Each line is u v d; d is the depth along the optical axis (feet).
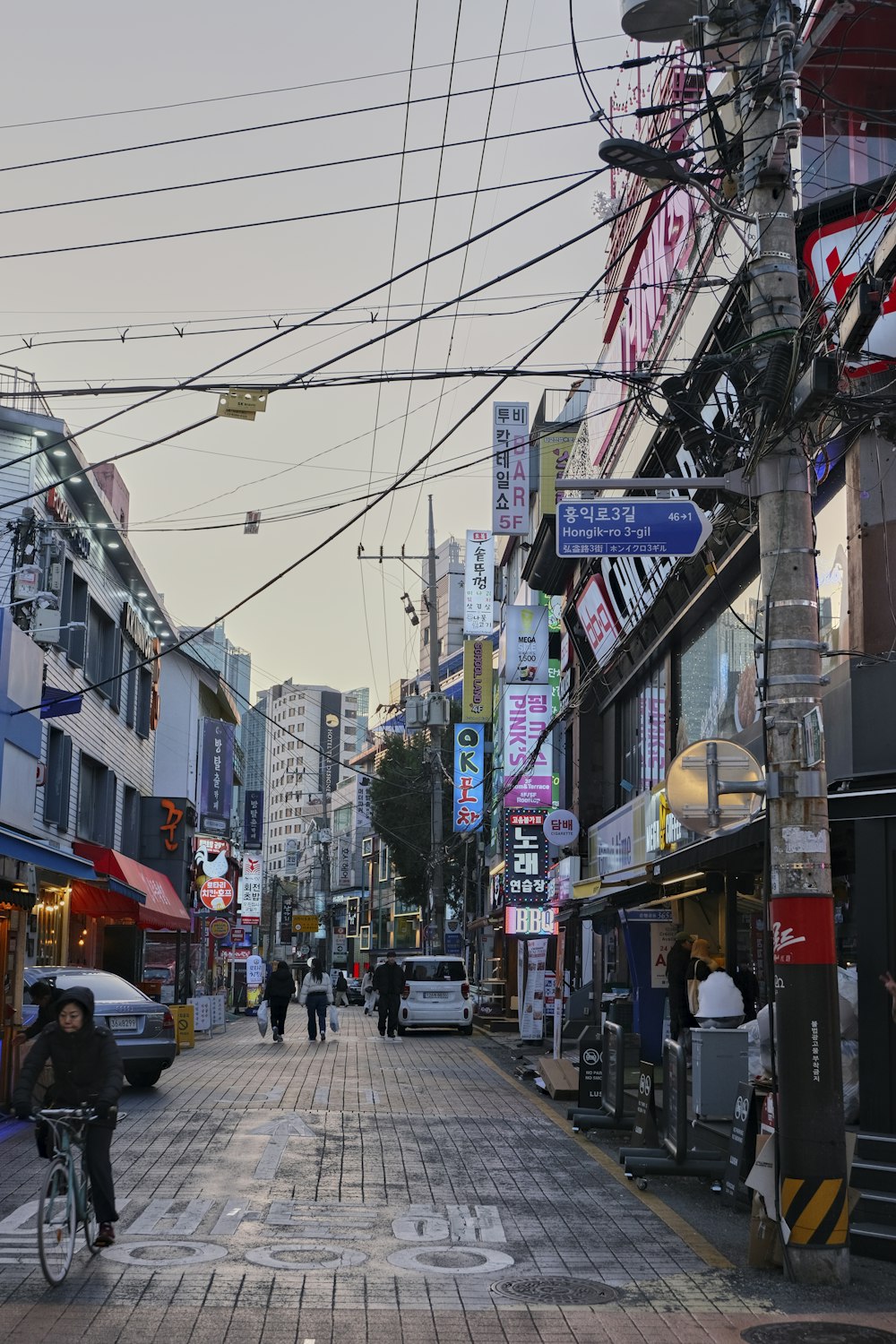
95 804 93.61
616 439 71.56
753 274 29.22
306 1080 60.23
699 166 32.83
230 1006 156.25
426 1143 41.50
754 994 46.47
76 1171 25.66
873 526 37.24
